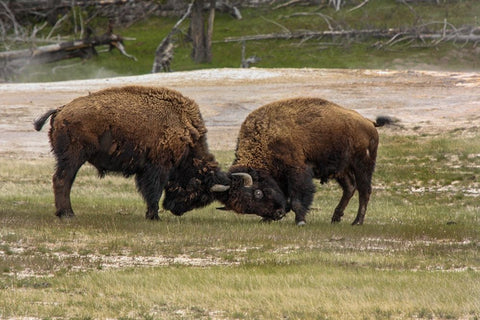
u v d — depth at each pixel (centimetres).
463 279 2998
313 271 3158
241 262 3412
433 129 8869
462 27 18612
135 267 3294
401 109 10162
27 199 5628
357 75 13250
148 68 17850
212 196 4694
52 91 12306
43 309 2556
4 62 16762
